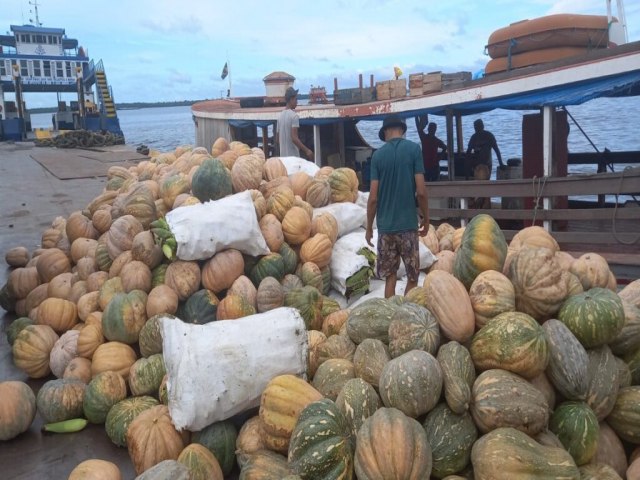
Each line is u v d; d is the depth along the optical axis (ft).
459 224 36.01
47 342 18.65
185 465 11.09
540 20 30.12
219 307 17.53
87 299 19.67
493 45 32.09
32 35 157.58
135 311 17.49
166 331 13.61
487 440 10.23
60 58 154.20
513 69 31.35
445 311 12.51
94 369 16.90
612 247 28.22
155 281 19.11
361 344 13.38
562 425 11.06
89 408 15.62
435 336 12.37
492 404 10.69
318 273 20.63
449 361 11.64
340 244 22.61
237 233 18.70
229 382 12.89
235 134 55.31
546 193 28.81
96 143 110.83
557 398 11.76
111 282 19.40
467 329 12.33
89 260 21.89
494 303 12.48
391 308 14.24
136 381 15.89
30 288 23.58
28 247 33.55
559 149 32.89
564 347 11.50
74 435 15.48
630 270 27.27
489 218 14.30
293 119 33.96
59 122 129.70
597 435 10.91
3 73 148.97
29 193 52.26
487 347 11.68
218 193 21.89
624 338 12.48
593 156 41.52
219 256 18.67
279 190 21.98
